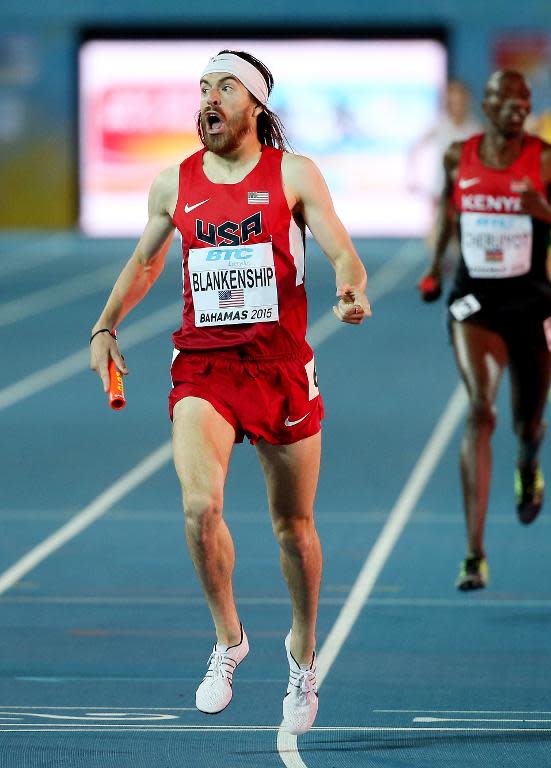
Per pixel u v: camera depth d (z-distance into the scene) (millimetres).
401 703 20406
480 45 108062
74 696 20859
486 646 23781
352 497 35781
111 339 18812
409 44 108562
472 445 26906
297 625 18562
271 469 18344
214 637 24469
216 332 18219
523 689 21188
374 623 25297
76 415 46625
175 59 109125
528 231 27328
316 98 108750
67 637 24406
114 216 110625
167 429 44250
